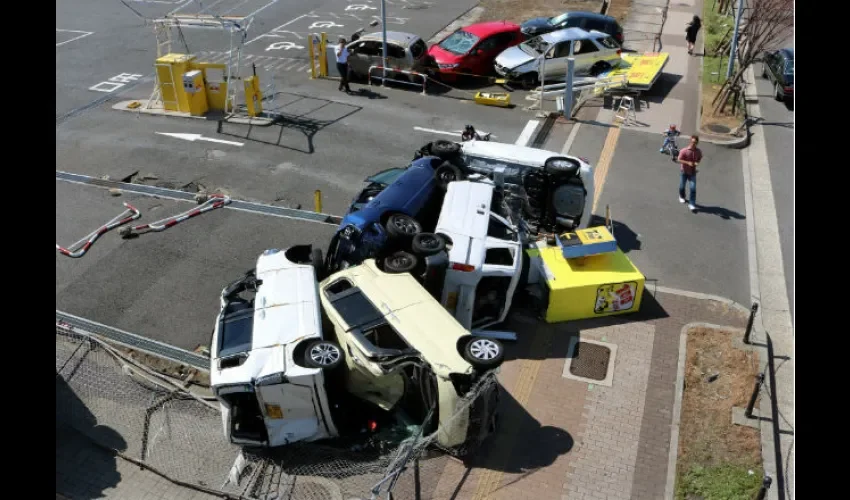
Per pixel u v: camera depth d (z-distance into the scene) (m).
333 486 7.68
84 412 8.66
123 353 9.73
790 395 9.06
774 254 12.43
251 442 7.98
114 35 25.44
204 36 25.16
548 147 16.41
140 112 18.50
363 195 12.12
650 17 26.91
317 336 8.02
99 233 12.70
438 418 8.01
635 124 17.67
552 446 8.30
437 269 9.57
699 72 21.31
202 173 15.20
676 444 8.30
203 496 7.66
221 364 7.86
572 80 17.41
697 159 13.34
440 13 27.56
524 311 10.66
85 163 15.62
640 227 13.16
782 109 18.77
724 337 10.04
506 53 20.33
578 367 9.54
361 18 27.09
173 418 8.66
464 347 7.81
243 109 18.67
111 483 7.78
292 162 15.68
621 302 10.45
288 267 9.35
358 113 18.42
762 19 17.86
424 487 7.71
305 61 22.48
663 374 9.41
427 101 19.27
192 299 10.99
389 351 7.80
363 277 9.08
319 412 7.86
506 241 10.13
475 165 12.90
